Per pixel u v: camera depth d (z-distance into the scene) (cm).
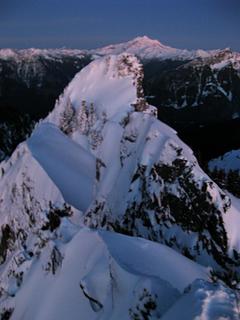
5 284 5356
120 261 3497
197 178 5450
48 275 4669
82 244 4378
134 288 3005
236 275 4809
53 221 7094
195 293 2422
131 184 6209
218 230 5194
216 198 5316
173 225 5522
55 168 8662
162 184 5741
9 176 9544
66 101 11694
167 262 3797
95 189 7531
